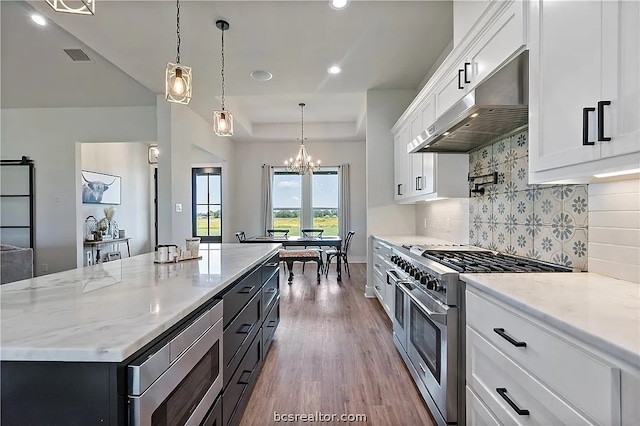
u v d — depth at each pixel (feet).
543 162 4.44
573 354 2.97
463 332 5.43
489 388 4.54
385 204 15.15
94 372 2.68
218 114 10.52
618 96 3.25
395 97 15.11
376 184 15.15
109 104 17.48
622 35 3.20
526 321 3.67
